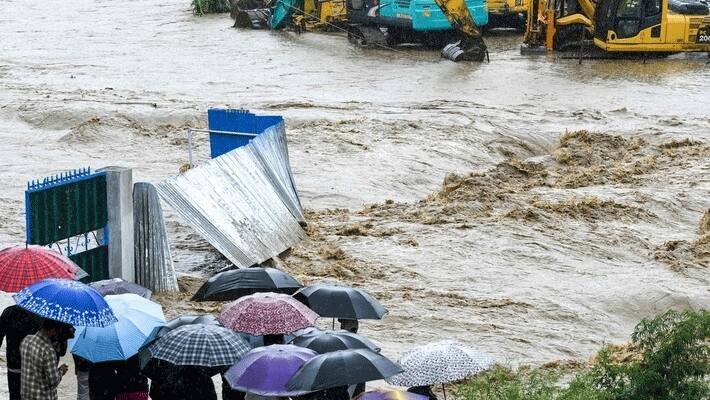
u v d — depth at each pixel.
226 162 37.81
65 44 106.06
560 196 48.12
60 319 19.14
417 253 38.97
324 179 50.38
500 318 33.03
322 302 22.84
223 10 130.25
